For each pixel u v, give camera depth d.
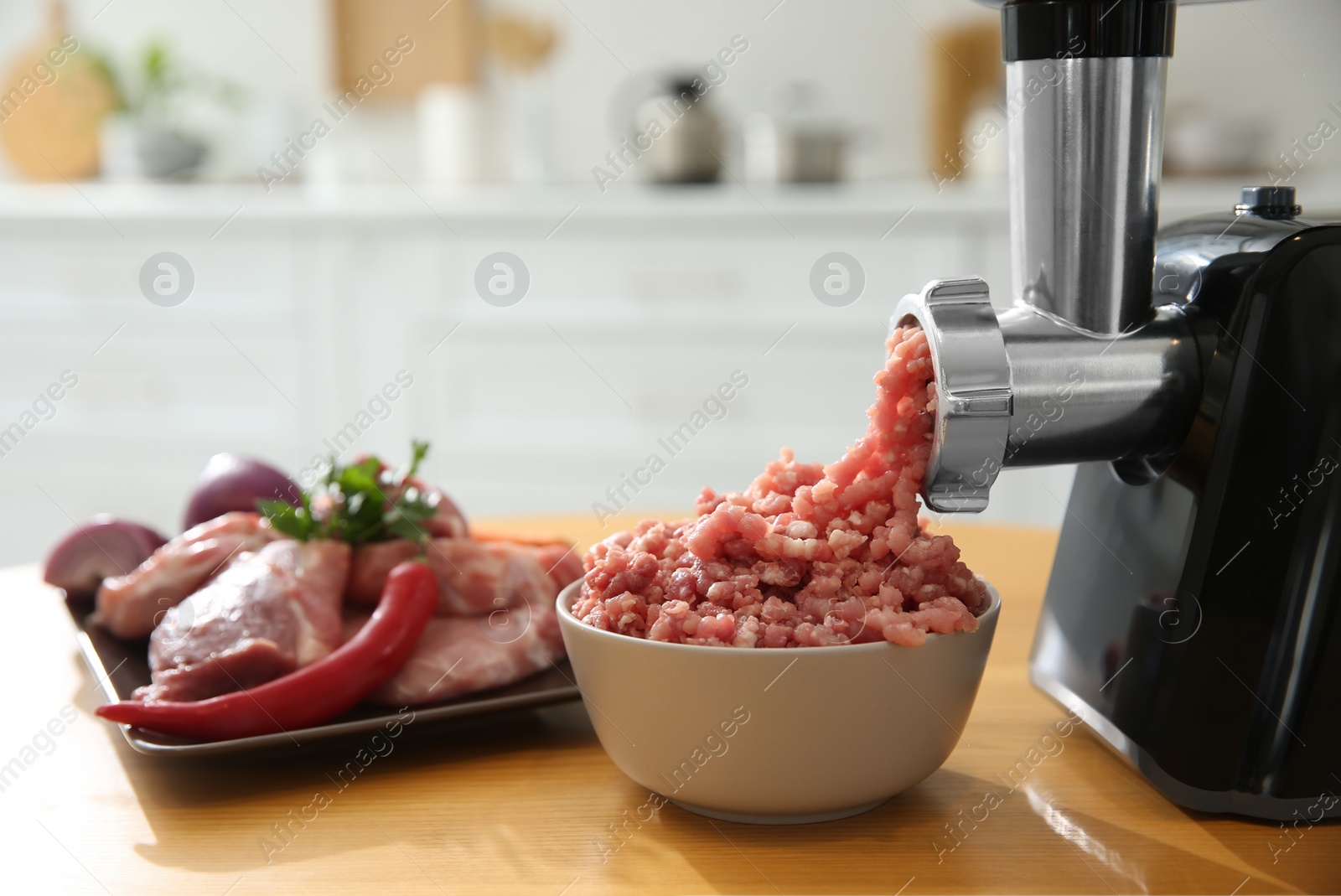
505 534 0.91
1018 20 0.57
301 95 2.66
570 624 0.56
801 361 2.12
